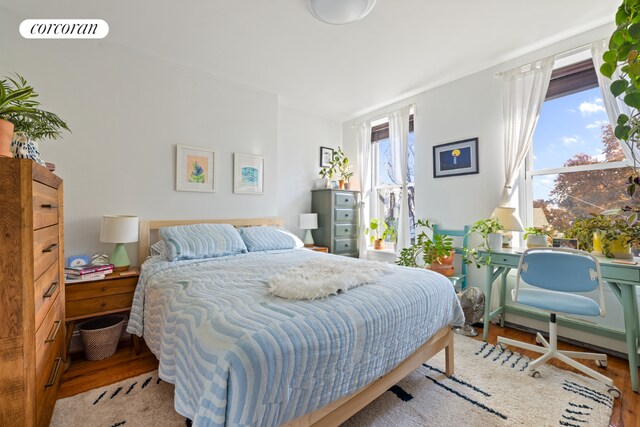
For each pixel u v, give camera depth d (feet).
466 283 9.84
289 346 3.08
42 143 7.02
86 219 7.55
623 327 6.92
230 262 7.17
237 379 2.68
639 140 4.58
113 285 6.86
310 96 11.76
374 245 13.39
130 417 4.67
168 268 6.61
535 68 8.27
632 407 4.99
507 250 7.91
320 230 12.97
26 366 3.20
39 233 3.86
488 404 5.01
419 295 4.95
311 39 7.82
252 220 10.64
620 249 6.38
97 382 5.72
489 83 9.33
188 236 7.87
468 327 8.27
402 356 4.50
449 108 10.40
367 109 13.25
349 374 3.64
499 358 6.71
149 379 5.83
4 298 3.10
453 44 8.07
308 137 13.69
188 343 3.43
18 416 3.15
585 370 5.74
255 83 10.49
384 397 5.21
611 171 7.38
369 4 6.40
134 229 7.48
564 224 8.18
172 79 9.00
